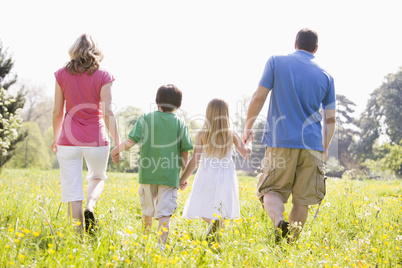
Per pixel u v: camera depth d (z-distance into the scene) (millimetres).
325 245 4074
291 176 4242
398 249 3906
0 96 15094
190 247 3559
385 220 5164
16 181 8648
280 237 3904
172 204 4246
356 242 4117
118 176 14031
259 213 5500
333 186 9016
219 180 4645
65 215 4656
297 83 4246
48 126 57625
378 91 58000
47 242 3529
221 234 3973
